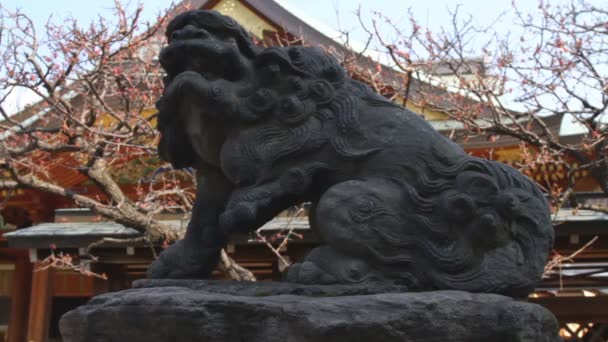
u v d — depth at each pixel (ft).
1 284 65.72
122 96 30.78
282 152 10.59
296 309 9.05
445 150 10.59
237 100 10.85
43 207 54.08
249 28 50.42
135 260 38.11
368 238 10.09
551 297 39.75
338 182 10.72
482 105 35.17
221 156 11.02
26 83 28.86
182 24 11.23
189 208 29.84
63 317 10.24
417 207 10.23
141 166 44.86
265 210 10.58
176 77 10.82
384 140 10.62
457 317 9.17
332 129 10.74
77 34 31.32
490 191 10.12
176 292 9.77
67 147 28.04
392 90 36.29
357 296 9.41
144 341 9.38
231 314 9.12
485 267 9.95
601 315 39.09
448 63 34.53
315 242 34.53
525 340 9.21
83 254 32.04
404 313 9.04
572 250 33.96
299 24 47.62
